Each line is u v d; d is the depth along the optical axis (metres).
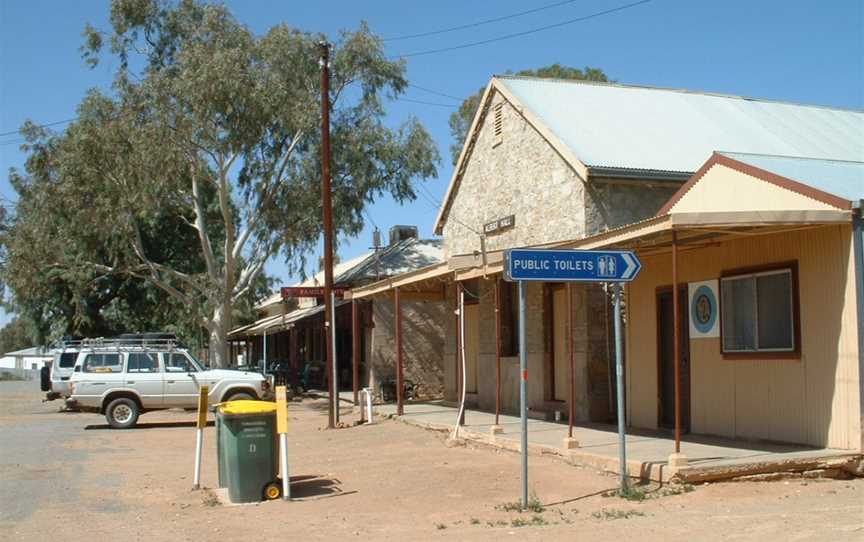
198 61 30.95
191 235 47.19
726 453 11.43
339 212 34.25
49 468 15.23
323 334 38.81
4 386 59.12
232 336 51.00
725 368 13.35
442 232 24.42
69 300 47.28
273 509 10.80
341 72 33.75
